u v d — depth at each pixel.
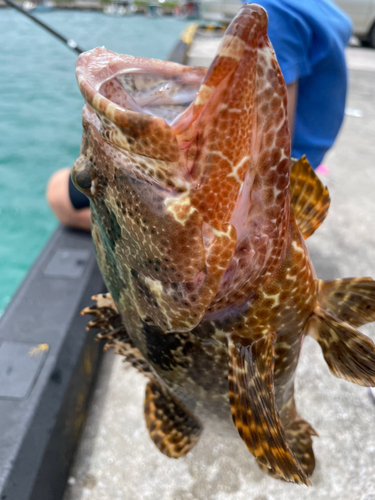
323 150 0.40
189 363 0.17
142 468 0.28
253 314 0.15
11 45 2.66
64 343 0.29
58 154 1.42
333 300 0.17
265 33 0.11
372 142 0.84
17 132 1.56
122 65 0.13
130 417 0.31
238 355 0.16
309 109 0.37
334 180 0.68
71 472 0.27
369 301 0.17
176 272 0.12
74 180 0.14
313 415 0.31
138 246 0.13
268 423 0.15
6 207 1.09
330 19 0.35
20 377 0.27
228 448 0.29
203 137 0.11
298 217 0.18
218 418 0.21
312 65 0.33
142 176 0.12
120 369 0.35
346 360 0.16
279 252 0.14
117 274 0.16
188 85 0.14
